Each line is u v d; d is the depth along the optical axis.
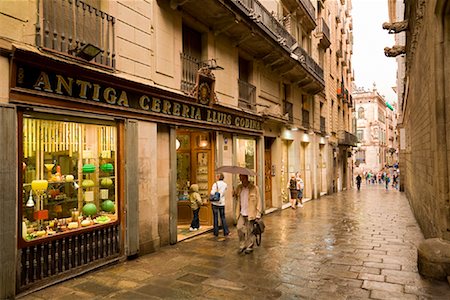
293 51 14.48
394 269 5.94
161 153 7.83
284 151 16.36
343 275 5.62
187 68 8.96
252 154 12.72
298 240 8.33
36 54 4.78
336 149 26.06
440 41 5.66
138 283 5.26
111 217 6.53
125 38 6.80
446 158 5.70
